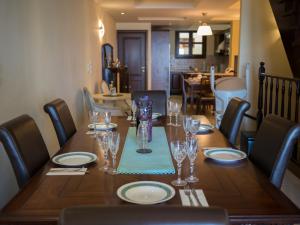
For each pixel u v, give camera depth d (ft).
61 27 13.75
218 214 2.83
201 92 26.35
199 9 23.97
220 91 15.21
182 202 4.86
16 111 9.20
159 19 30.50
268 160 6.40
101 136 7.55
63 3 14.06
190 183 5.59
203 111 26.68
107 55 25.52
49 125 12.14
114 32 31.22
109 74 24.07
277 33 17.53
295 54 14.21
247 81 17.63
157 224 2.79
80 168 6.31
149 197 4.97
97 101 20.16
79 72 16.99
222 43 39.37
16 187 9.29
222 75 29.91
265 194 5.16
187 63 42.01
